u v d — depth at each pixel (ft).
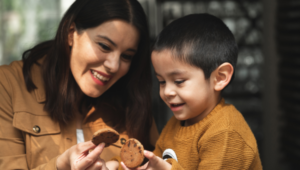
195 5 11.96
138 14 4.25
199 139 3.69
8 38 10.46
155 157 3.10
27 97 4.54
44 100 4.60
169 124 4.45
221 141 3.44
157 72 3.76
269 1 9.59
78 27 4.25
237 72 12.27
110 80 4.39
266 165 9.89
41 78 4.79
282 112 9.68
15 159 4.17
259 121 12.17
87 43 4.14
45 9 10.52
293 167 9.64
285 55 9.45
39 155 4.34
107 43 4.07
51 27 10.39
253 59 12.25
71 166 3.31
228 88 12.21
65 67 4.51
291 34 9.20
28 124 4.34
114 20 4.04
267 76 9.77
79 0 4.45
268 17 9.65
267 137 9.85
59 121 4.59
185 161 3.75
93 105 4.96
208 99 3.69
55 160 3.66
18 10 10.44
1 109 4.29
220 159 3.37
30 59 4.89
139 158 3.11
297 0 8.96
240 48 12.32
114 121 5.03
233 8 12.20
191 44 3.56
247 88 12.23
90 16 4.13
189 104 3.63
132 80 4.93
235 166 3.41
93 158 3.15
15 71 4.72
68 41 4.43
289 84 9.31
